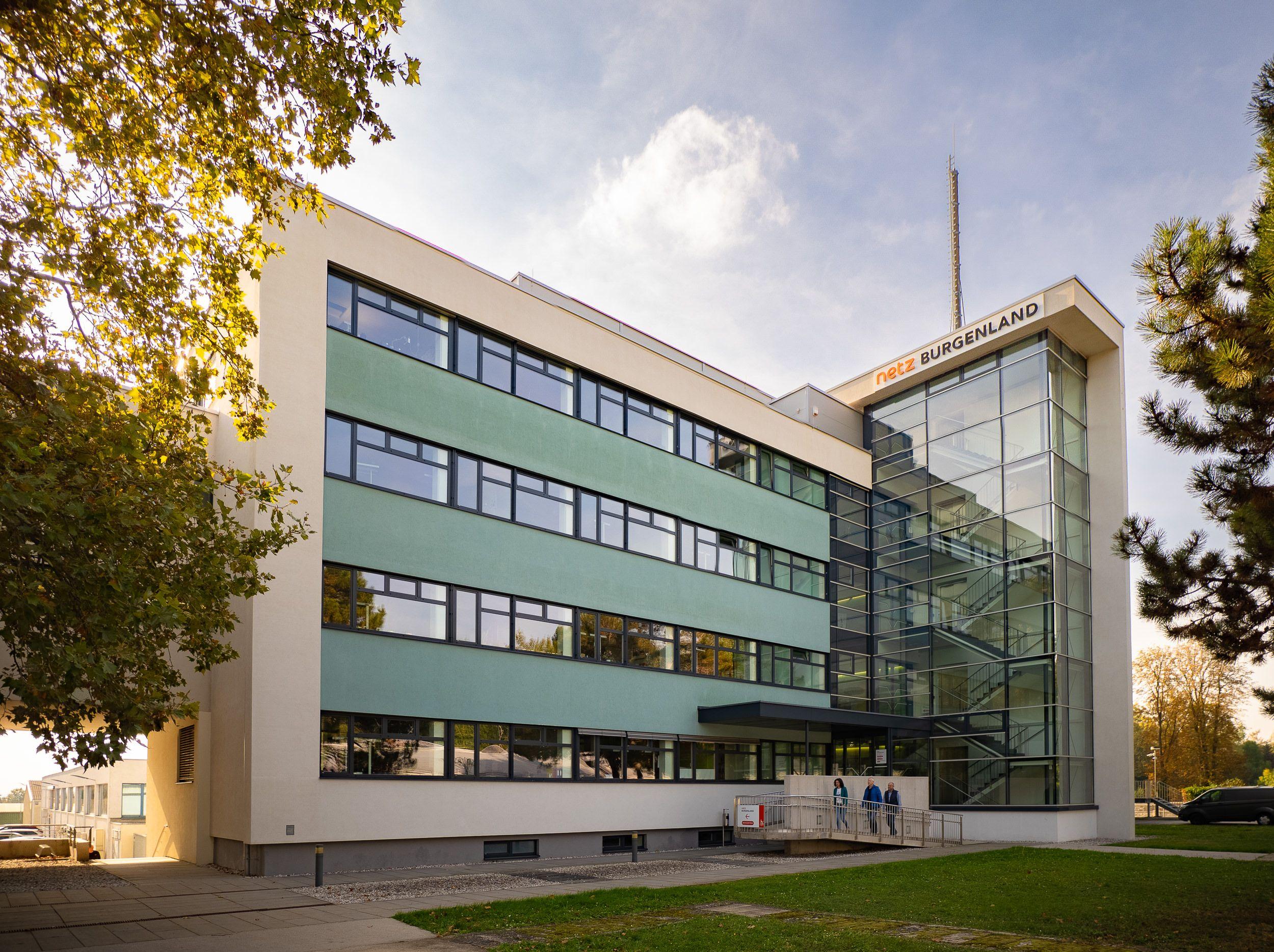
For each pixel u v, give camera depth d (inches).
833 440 1395.2
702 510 1167.6
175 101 437.7
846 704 1333.7
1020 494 1222.9
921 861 828.6
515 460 948.6
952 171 1959.9
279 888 629.0
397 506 836.6
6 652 637.9
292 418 766.5
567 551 988.6
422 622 842.8
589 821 949.8
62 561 351.9
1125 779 1152.2
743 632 1194.0
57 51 398.3
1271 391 412.5
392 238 865.5
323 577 773.3
